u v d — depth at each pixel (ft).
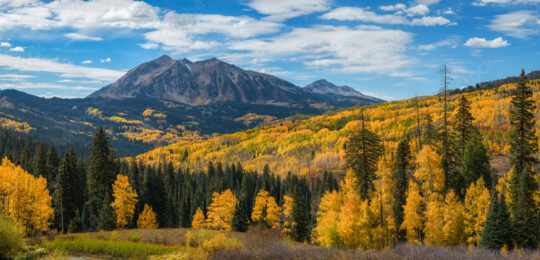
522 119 127.95
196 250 80.23
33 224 152.25
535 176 121.39
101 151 188.96
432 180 129.70
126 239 102.22
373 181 126.52
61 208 174.70
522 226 107.24
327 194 140.97
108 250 82.89
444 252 61.41
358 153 128.67
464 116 159.43
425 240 105.29
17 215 144.77
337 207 127.75
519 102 128.06
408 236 112.16
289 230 190.49
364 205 101.60
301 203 176.76
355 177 128.88
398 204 133.18
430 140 161.38
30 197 155.53
